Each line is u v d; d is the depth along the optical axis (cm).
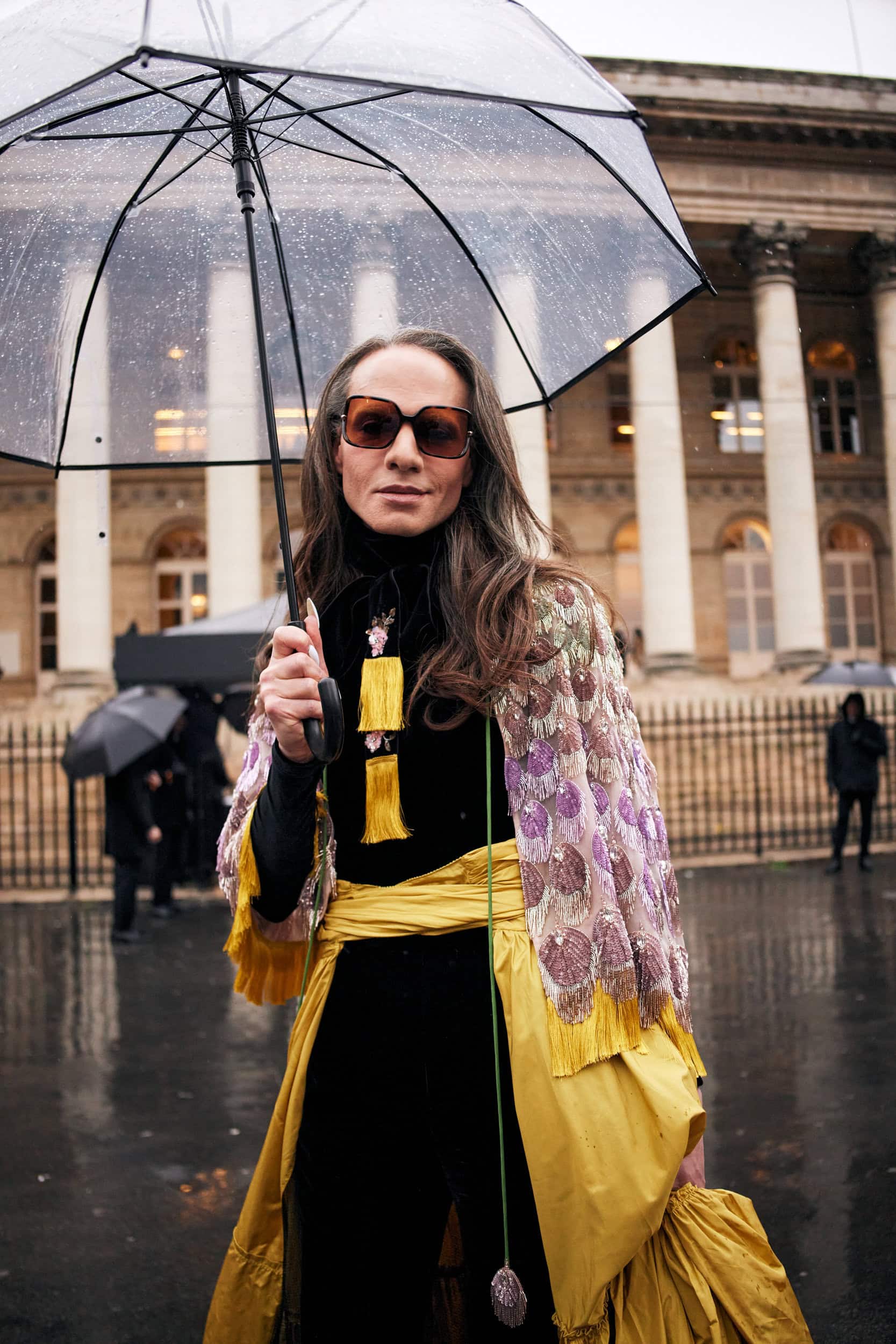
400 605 160
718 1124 434
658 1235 143
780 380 2520
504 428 167
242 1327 156
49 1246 340
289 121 190
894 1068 498
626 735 157
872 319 2814
